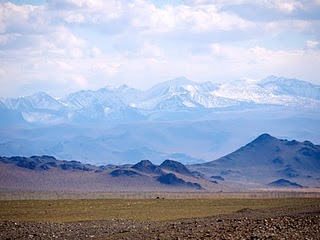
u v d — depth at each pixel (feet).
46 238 278.05
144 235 258.16
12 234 291.99
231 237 224.53
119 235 269.85
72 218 421.18
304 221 264.11
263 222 267.59
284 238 217.97
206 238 226.99
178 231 260.42
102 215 447.01
